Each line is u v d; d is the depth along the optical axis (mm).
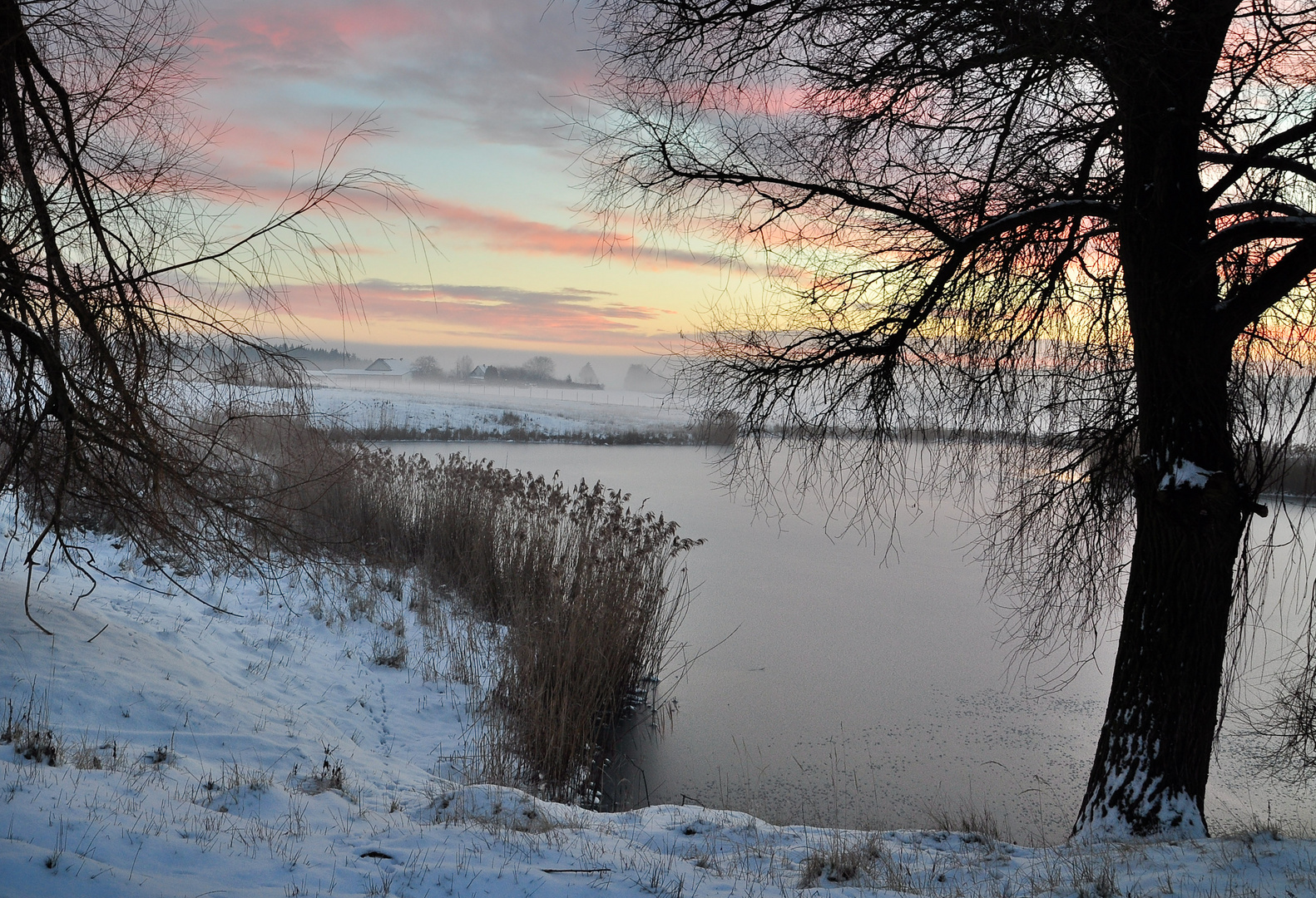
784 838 6594
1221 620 6109
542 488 14156
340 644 11008
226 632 10180
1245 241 5684
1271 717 10016
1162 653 6113
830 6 5617
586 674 9898
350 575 12297
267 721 7715
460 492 15562
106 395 5465
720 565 19469
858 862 5617
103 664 7512
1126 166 6055
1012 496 7867
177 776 5848
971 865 5727
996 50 5445
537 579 12781
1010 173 6363
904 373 7156
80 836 4203
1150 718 6148
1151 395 6164
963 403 7320
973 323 7105
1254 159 5496
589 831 6156
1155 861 5203
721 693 11234
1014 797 8562
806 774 8945
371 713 9250
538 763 8688
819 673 12094
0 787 4559
